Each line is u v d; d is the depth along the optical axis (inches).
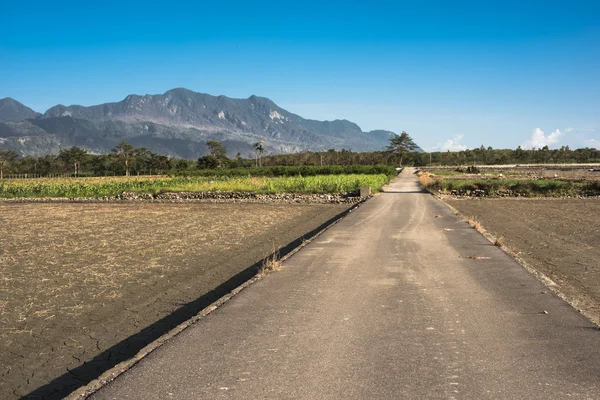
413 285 283.0
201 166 4320.9
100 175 4640.8
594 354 175.5
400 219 656.4
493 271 321.1
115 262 434.9
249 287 283.4
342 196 1235.9
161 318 270.5
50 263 434.9
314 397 143.4
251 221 761.6
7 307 297.1
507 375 157.6
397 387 149.3
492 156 5442.9
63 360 213.2
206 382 155.2
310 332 201.6
